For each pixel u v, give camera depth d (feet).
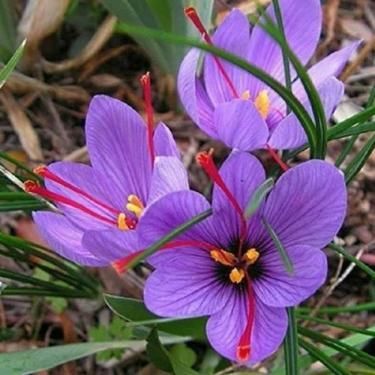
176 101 1.26
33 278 0.94
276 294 0.76
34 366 0.92
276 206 0.75
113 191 0.83
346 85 1.31
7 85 1.26
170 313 0.75
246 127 0.76
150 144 0.79
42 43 1.29
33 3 1.20
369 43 1.29
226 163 0.72
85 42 1.31
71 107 1.28
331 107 0.78
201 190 1.21
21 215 1.17
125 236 0.71
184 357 1.07
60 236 0.78
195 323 0.88
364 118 0.78
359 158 0.87
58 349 0.95
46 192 0.78
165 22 1.10
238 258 0.79
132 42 1.31
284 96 0.70
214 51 0.62
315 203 0.74
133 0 1.10
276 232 0.77
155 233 0.72
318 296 1.15
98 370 1.12
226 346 0.75
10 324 1.15
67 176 0.82
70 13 1.28
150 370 1.09
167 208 0.71
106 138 0.82
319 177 0.73
